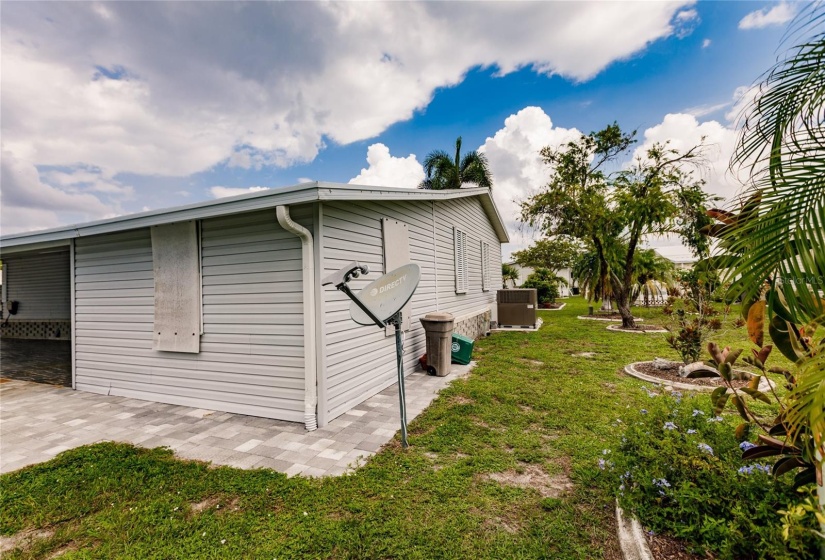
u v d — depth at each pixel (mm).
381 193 4934
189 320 4961
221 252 4777
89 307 5949
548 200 11867
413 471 3137
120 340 5633
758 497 1942
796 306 1367
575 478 2973
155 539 2377
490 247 12938
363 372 5086
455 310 8930
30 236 6039
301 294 4281
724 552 1765
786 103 1526
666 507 2135
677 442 2326
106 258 5773
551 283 23016
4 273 13086
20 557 2289
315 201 3855
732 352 2143
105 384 5770
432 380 6055
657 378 5711
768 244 1403
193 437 3977
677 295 7125
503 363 7090
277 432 4066
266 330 4512
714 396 2223
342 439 3854
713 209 1871
